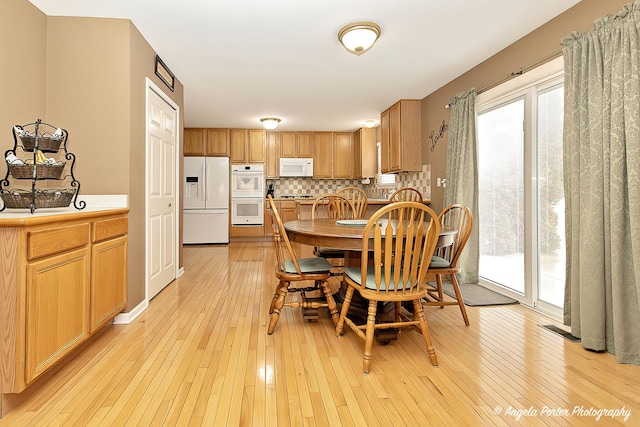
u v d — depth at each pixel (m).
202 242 6.29
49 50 2.40
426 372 1.76
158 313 2.64
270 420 1.38
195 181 6.23
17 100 2.12
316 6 2.35
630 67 1.83
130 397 1.53
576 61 2.15
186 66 3.41
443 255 3.13
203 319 2.51
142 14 2.42
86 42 2.42
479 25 2.63
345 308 2.17
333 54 3.15
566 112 2.23
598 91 1.99
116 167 2.45
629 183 1.83
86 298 1.85
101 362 1.84
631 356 1.86
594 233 1.99
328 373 1.74
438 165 4.15
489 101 3.24
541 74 2.62
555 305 2.61
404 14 2.46
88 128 2.42
